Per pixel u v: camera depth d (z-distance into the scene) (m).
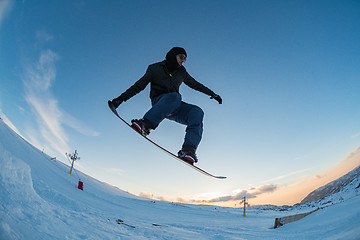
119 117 2.00
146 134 2.03
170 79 2.23
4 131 26.16
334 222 7.17
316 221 10.05
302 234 7.76
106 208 18.97
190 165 2.00
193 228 15.38
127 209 25.56
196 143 2.05
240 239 10.03
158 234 6.90
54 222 2.31
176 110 2.25
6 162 2.09
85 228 3.21
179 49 2.23
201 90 2.51
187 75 2.40
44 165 34.00
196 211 56.47
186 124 2.34
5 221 1.43
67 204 10.75
